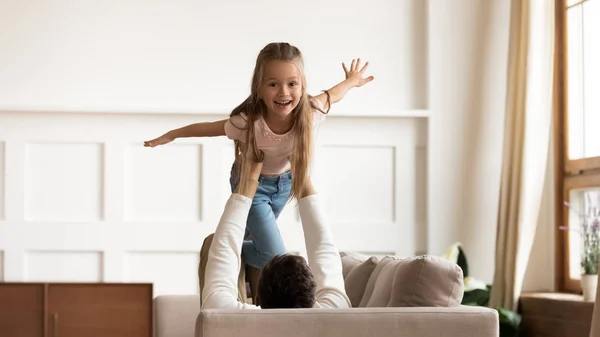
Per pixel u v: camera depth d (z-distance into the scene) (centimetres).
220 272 300
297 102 311
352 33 642
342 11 642
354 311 274
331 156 636
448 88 641
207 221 625
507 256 597
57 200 619
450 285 298
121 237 620
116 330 509
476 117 642
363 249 636
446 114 640
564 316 538
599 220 543
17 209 615
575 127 590
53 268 617
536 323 570
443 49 642
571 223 596
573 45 590
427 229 637
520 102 594
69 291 511
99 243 619
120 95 625
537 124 587
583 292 529
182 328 443
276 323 268
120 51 626
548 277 616
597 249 527
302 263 290
